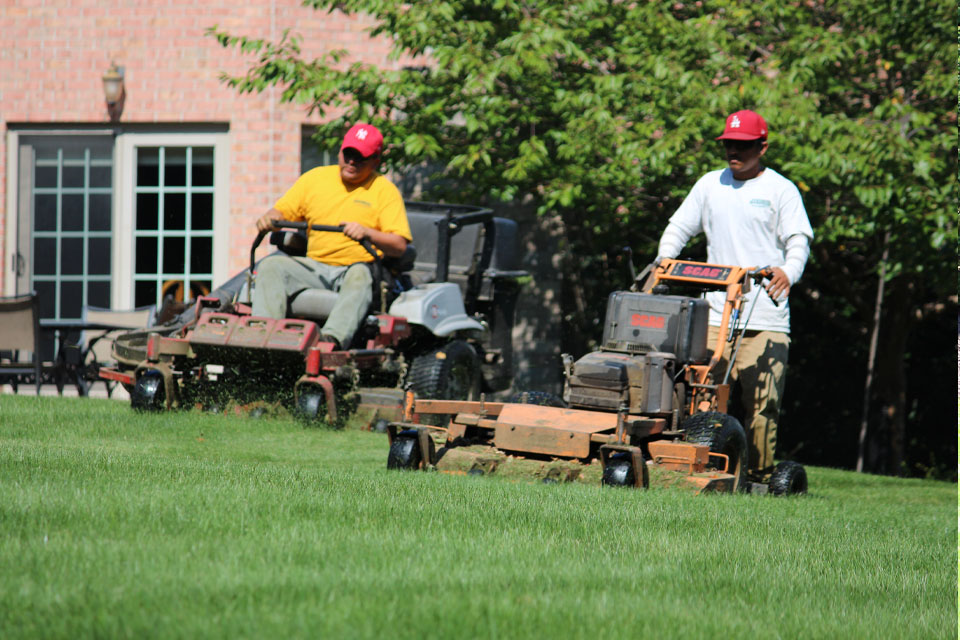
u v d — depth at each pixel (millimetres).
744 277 24125
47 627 8906
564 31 44094
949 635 10852
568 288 56844
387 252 32500
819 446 61219
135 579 10508
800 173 41719
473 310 38812
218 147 54750
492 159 48094
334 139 47344
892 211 42906
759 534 16297
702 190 27125
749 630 10266
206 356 30422
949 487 33594
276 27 54062
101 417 28859
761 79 43000
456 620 9680
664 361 22766
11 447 21438
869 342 57594
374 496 16906
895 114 43062
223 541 12422
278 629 9117
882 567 14383
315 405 29156
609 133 42969
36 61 54875
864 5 44625
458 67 43562
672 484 21312
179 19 54406
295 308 31875
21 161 55188
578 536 14750
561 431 21641
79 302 55188
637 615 10414
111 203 55062
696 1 48562
